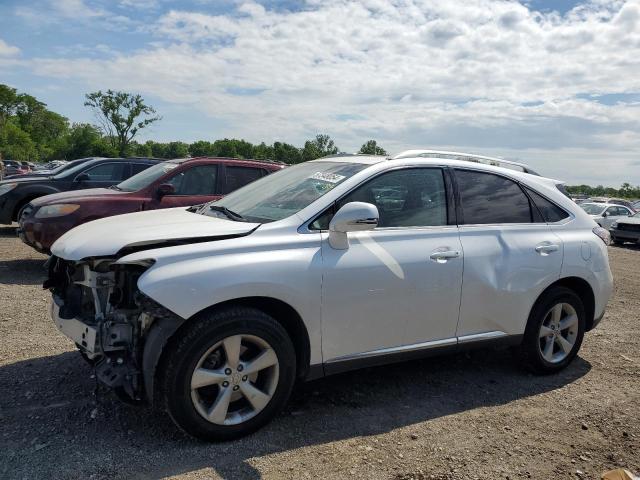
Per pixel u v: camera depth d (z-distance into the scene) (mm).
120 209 7691
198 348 3135
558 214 4859
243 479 2934
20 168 49125
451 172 4367
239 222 3742
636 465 3295
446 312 4066
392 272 3771
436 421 3756
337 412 3820
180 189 8266
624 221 19062
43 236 7383
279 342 3383
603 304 4988
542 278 4480
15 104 113688
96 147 70562
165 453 3154
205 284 3150
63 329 3719
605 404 4164
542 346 4703
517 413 3947
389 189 4035
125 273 3406
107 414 3588
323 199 3783
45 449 3133
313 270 3492
